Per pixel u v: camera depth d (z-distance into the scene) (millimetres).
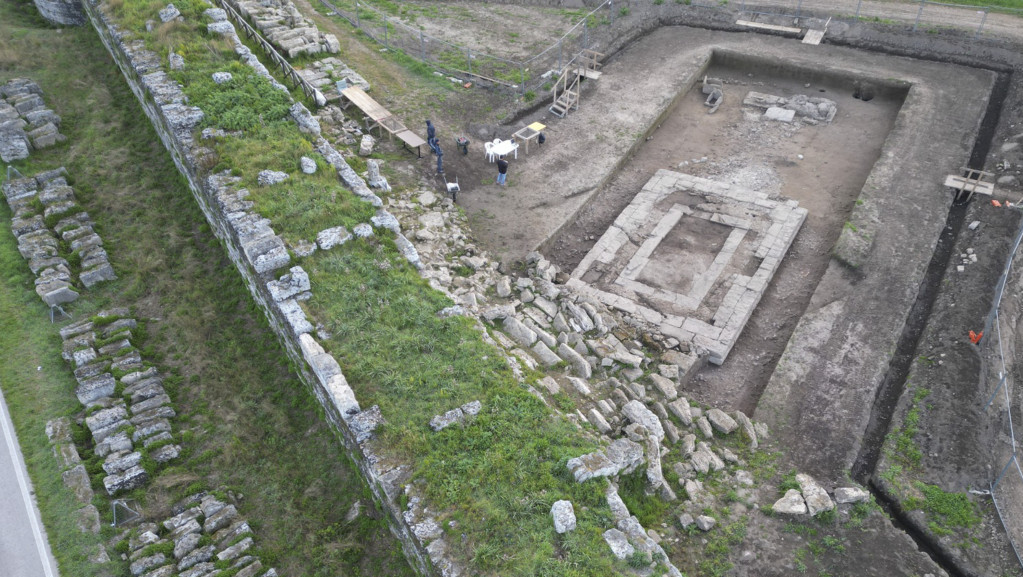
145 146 20984
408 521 11492
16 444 13547
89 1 24406
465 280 17875
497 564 10914
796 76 27125
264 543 12594
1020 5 28141
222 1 26250
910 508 13453
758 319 18391
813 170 22750
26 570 11727
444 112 24156
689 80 26531
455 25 29672
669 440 14656
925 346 16484
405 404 13148
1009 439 14484
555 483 12070
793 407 15422
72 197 18891
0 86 22031
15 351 15297
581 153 22938
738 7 29781
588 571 10859
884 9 28766
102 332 15789
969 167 22141
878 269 18391
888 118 24859
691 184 22172
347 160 21078
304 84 22922
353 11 29703
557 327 16969
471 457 12336
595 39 28516
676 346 17141
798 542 12883
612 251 19922
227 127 18781
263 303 15938
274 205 16562
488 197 21094
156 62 20984
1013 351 16125
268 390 15312
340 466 13867
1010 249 18344
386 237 16594
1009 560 12664
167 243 18281
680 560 12602
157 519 12734
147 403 14430
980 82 25047
